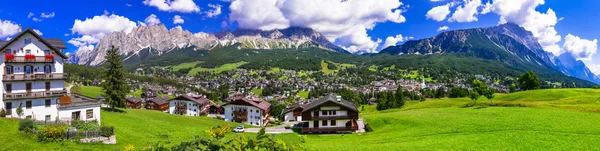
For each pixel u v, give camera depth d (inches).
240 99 5182.1
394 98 5738.2
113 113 3014.3
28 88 2166.6
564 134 1760.6
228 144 319.3
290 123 4662.9
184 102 6387.8
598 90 3954.2
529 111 2696.9
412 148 1654.8
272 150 335.9
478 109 3102.9
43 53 2239.2
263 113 5064.0
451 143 1722.4
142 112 3708.2
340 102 3038.9
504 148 1534.2
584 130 1847.9
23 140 1509.6
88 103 2363.4
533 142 1605.6
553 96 3914.9
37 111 2142.0
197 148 302.5
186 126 3193.9
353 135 2736.2
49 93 2181.3
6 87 2074.3
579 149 1433.3
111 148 1604.3
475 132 2112.5
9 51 2098.9
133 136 2025.1
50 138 1563.7
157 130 2485.2
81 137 1643.7
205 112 6540.4
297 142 414.9
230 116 5241.1
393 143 1886.1
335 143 2118.6
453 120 2642.7
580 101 3051.2
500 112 2783.0
